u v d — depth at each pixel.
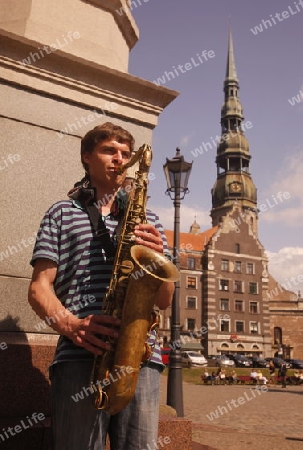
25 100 3.83
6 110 3.73
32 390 2.98
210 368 32.44
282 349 49.91
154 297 1.75
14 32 4.18
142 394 1.77
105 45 4.60
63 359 1.71
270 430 8.19
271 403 14.00
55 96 3.97
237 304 45.03
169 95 4.46
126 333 1.67
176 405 8.20
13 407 2.89
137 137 4.31
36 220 3.64
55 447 1.67
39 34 4.21
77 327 1.62
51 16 4.34
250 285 46.16
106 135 2.14
